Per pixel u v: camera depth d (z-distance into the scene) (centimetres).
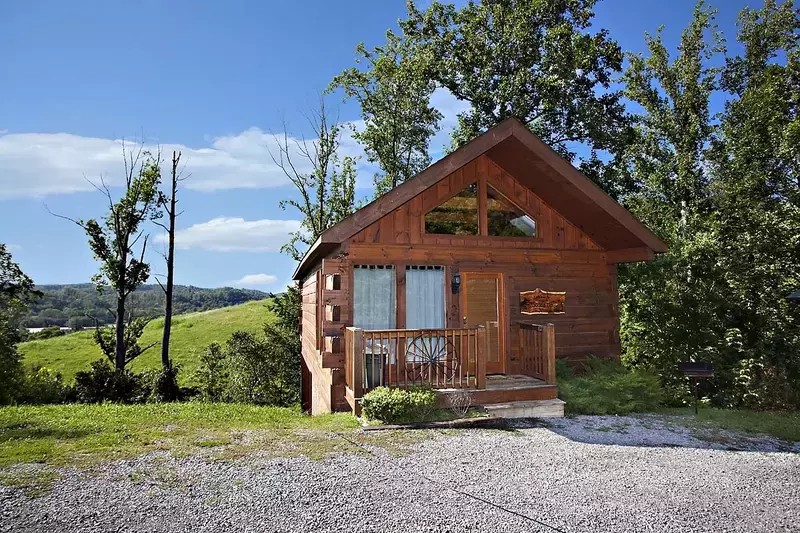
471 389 926
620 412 1006
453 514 490
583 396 1009
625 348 1495
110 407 1108
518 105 2069
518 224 1152
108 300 4053
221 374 2089
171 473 591
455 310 1077
